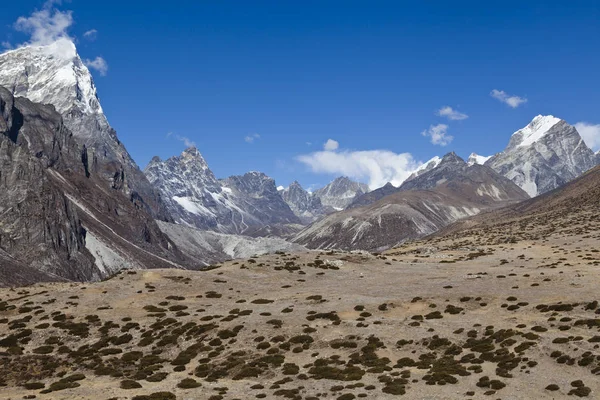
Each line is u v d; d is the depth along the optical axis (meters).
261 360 69.19
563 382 54.50
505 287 90.00
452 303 84.81
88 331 82.25
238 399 55.94
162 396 56.28
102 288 100.56
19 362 72.50
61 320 86.31
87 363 72.12
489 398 52.19
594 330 65.50
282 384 61.22
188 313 87.56
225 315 85.44
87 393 59.12
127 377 66.38
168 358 74.44
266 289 101.38
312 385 59.81
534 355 61.72
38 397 57.94
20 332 82.19
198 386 61.22
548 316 73.25
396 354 68.69
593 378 54.56
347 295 93.44
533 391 53.19
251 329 78.44
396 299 88.38
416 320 78.56
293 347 73.06
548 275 95.38
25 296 99.06
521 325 70.50
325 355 69.94
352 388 57.66
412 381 58.81
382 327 75.88
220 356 72.31
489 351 65.25
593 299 75.81
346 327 76.62
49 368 70.75
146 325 83.69
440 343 69.44
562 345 62.31
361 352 69.50
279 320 80.75
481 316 77.81
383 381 59.19
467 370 60.88
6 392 61.41
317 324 78.69
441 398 53.00
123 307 91.50
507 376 57.72
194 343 76.81
